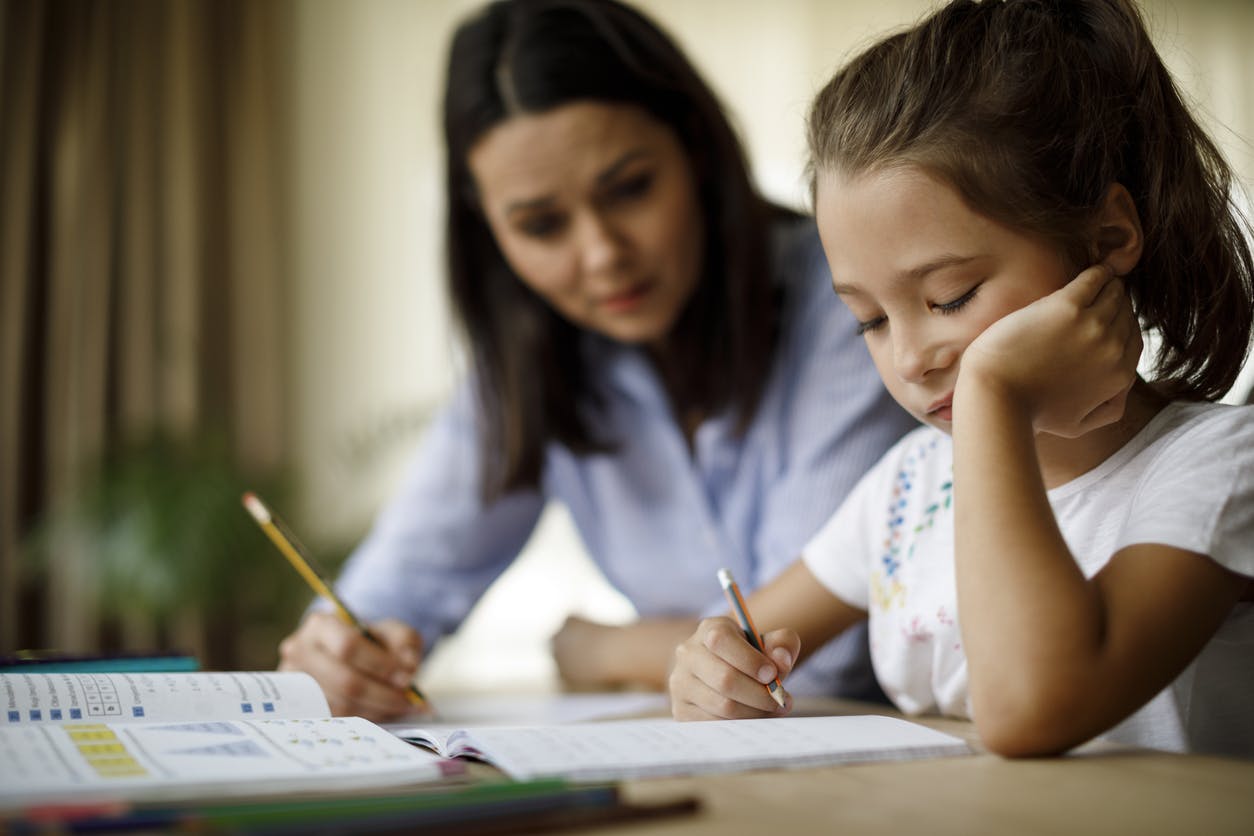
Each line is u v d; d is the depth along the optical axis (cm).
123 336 334
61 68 334
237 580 293
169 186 339
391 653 105
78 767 54
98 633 318
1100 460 83
